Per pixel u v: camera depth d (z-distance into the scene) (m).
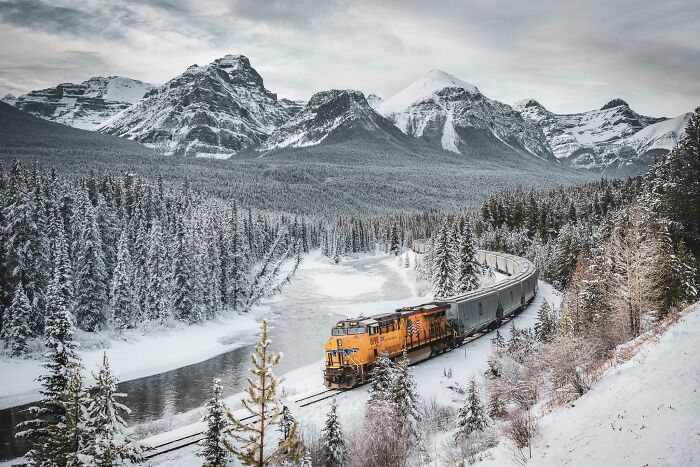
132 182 94.38
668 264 39.25
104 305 61.41
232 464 20.25
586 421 17.14
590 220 108.94
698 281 41.47
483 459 19.22
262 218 152.50
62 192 75.38
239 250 80.31
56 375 20.16
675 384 16.03
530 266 77.75
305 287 104.44
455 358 43.91
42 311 54.72
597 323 38.34
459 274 68.69
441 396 34.31
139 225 79.44
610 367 21.45
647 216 58.25
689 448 12.58
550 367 24.44
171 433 28.33
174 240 67.00
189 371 50.28
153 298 65.12
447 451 23.81
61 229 61.16
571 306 42.88
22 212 54.66
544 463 15.98
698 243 53.00
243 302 78.75
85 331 59.12
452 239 70.81
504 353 34.38
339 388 35.72
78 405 15.33
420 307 44.59
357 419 29.70
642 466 12.86
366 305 82.75
